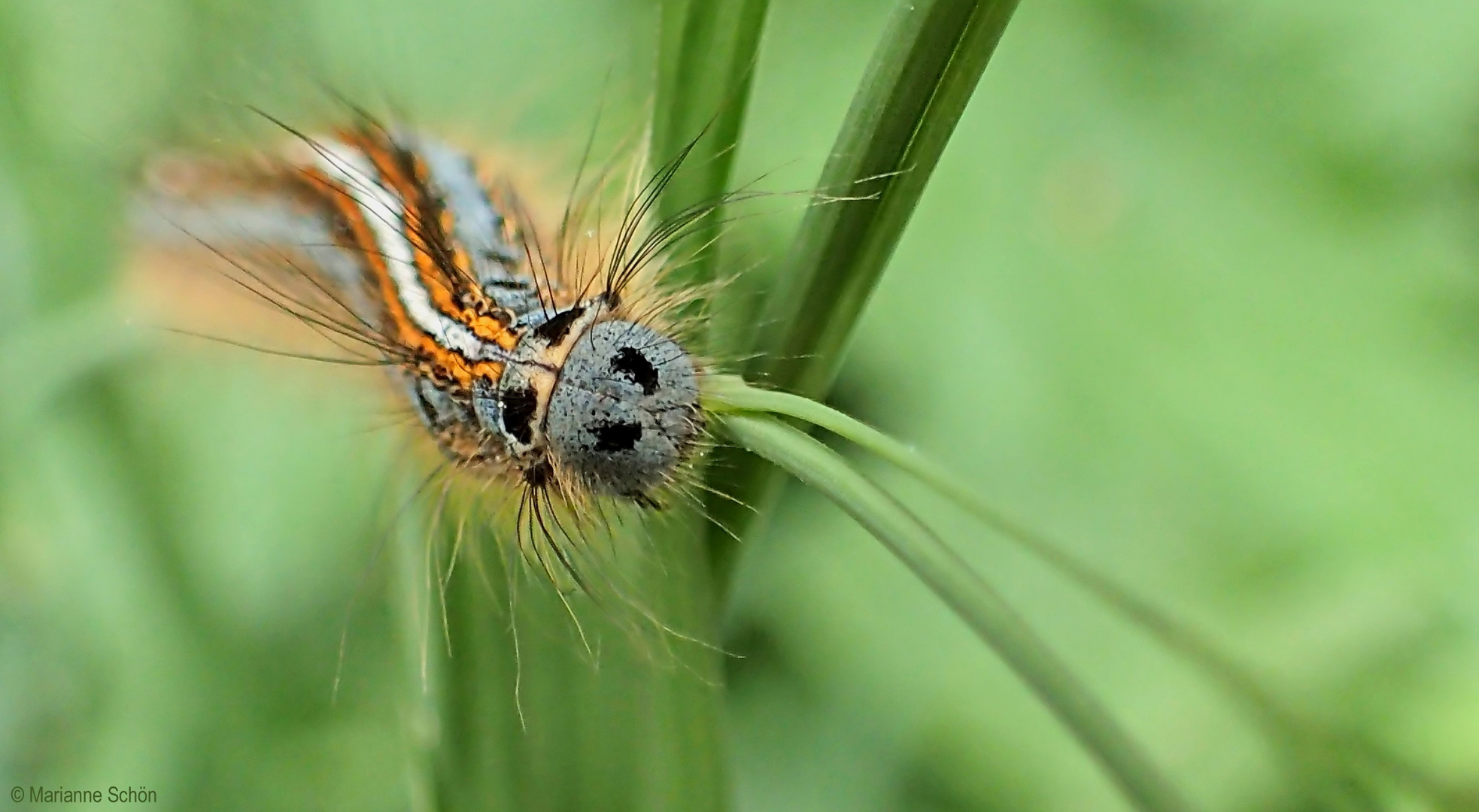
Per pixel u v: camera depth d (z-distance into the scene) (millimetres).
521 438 94
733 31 92
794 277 90
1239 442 116
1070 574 82
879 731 114
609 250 100
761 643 117
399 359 98
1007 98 124
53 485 111
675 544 93
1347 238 120
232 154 105
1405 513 113
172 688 112
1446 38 120
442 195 100
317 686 112
